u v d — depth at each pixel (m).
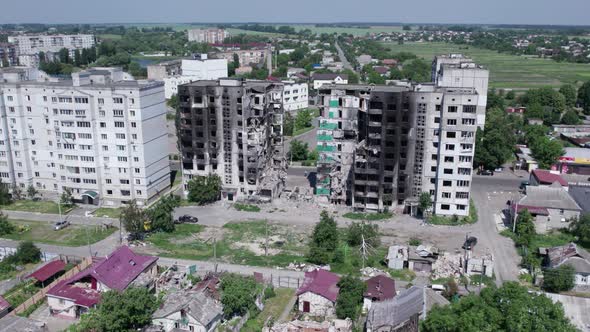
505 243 127.56
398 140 141.38
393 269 113.12
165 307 90.88
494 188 170.38
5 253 119.31
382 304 87.62
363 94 145.25
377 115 140.38
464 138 137.12
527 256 113.62
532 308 78.19
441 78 192.75
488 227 137.88
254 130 151.38
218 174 157.50
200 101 151.00
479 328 76.88
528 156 196.62
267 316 94.44
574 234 131.12
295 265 115.31
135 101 146.88
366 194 147.38
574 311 91.81
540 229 134.12
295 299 100.88
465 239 129.88
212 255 120.94
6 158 158.75
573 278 103.25
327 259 116.62
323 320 92.88
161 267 113.56
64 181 157.50
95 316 85.94
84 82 155.12
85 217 146.12
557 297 96.12
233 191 156.62
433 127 139.88
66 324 92.25
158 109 158.88
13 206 154.75
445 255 117.81
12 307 95.88
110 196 156.25
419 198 143.75
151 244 127.50
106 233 134.38
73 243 127.94
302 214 147.88
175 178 181.75
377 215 145.25
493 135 188.25
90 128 149.75
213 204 155.50
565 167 186.75
